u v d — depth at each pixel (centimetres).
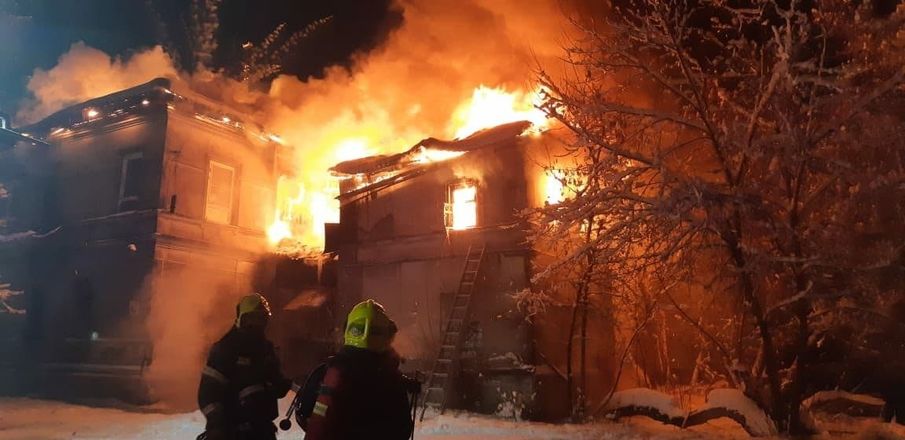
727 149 1042
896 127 898
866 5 1044
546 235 1155
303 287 2042
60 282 1831
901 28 1048
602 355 1531
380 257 1594
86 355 1708
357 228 1655
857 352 1173
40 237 1878
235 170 1983
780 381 1129
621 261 1072
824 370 1244
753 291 1030
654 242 1027
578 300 1275
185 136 1814
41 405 1530
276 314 1984
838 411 1183
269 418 366
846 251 938
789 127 923
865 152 1019
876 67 1065
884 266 909
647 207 1019
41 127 1959
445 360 1324
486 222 1445
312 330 1894
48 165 1967
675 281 1130
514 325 1348
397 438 291
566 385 1356
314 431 273
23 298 1886
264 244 2047
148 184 1736
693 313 1434
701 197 927
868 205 1002
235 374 359
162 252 1691
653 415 1189
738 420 1073
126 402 1562
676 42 1077
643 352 1567
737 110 1133
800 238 967
